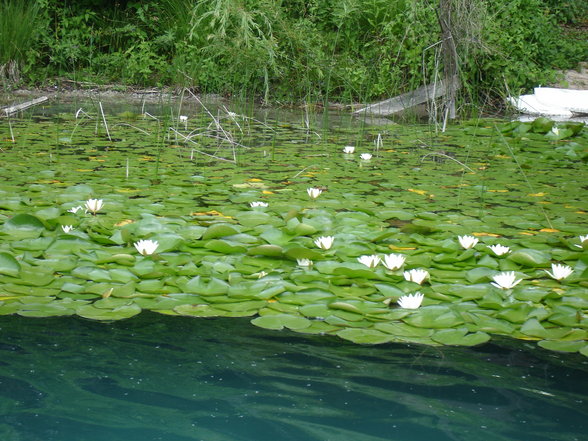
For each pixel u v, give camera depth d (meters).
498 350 2.15
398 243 3.14
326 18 9.13
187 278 2.68
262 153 5.25
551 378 1.96
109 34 9.52
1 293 2.46
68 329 2.22
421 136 6.25
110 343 2.13
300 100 8.27
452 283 2.70
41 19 9.31
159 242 2.98
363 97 8.23
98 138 5.62
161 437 1.59
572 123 6.47
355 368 2.00
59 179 4.14
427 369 2.00
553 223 3.50
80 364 1.97
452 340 2.19
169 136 5.77
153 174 4.37
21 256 2.82
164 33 9.30
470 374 1.97
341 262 2.83
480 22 7.11
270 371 1.97
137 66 8.80
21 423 1.64
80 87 8.70
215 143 5.62
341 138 6.06
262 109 7.90
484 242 3.16
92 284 2.58
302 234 3.16
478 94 8.23
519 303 2.46
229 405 1.76
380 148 5.61
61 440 1.57
